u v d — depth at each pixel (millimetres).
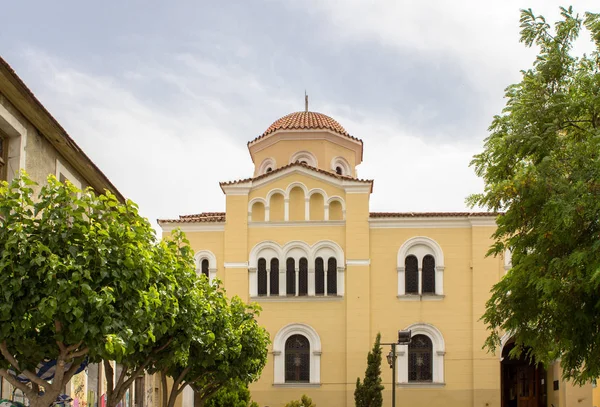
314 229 44812
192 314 20547
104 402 32000
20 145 20578
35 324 14547
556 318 20844
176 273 20250
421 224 44562
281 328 43906
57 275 14703
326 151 50281
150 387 43750
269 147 51125
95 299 14438
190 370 28594
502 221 21156
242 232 44875
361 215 44656
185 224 45250
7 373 15000
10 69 18047
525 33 21594
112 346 14445
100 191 28844
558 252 20094
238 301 32406
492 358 42875
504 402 46281
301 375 43812
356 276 44094
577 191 18781
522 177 19844
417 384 42938
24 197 15070
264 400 43188
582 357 21172
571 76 21234
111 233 15961
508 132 21781
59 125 21953
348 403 42969
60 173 24141
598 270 16984
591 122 20750
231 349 27250
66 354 15250
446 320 43625
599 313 19906
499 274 43750
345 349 43594
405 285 44219
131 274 15773
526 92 21219
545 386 45969
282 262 44531
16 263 14422
